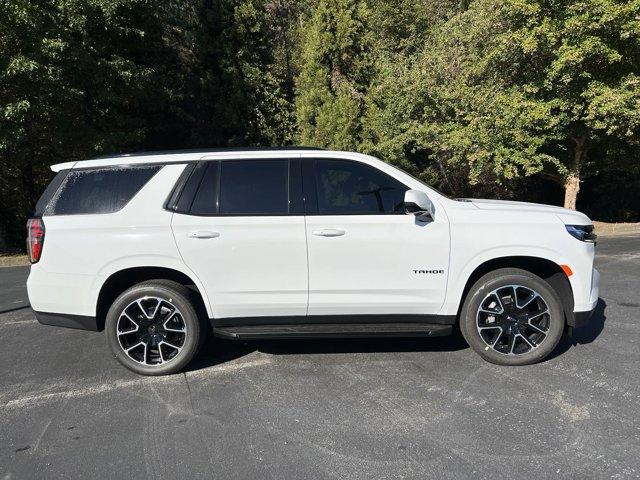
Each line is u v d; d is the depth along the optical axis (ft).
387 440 10.28
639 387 12.32
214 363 14.60
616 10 30.19
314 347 15.61
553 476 8.96
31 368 14.61
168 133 52.70
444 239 13.32
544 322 13.56
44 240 13.48
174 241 13.29
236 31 49.93
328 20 40.83
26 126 34.50
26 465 9.76
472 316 13.58
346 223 13.29
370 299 13.53
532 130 36.32
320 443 10.25
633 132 36.11
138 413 11.73
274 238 13.25
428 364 14.03
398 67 43.91
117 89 39.91
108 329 13.60
